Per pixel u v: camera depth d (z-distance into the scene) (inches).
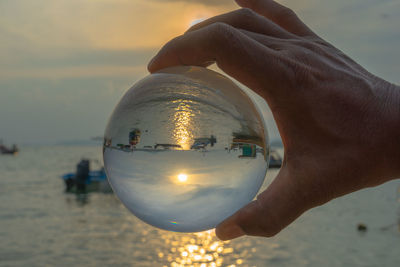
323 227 170.6
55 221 198.8
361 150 8.4
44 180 381.1
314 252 139.3
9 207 239.1
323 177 8.5
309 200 8.6
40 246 155.3
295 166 8.6
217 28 8.5
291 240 152.9
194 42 8.8
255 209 8.6
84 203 245.8
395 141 8.3
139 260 135.7
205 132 8.5
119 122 8.9
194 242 155.9
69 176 294.0
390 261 127.8
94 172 301.9
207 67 9.7
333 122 8.5
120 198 9.2
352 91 8.6
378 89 8.6
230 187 8.6
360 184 8.6
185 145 8.5
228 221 8.7
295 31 10.4
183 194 8.5
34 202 255.1
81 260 137.0
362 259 131.3
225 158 8.5
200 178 8.5
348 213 196.4
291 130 8.6
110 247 150.7
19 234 173.9
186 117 8.5
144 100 8.8
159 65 9.5
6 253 145.9
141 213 9.1
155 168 8.5
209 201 8.6
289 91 8.4
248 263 130.6
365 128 8.5
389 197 235.5
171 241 158.6
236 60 8.3
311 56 8.7
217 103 8.7
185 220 8.9
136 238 163.0
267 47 8.5
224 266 128.6
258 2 10.9
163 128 8.5
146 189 8.6
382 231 162.2
